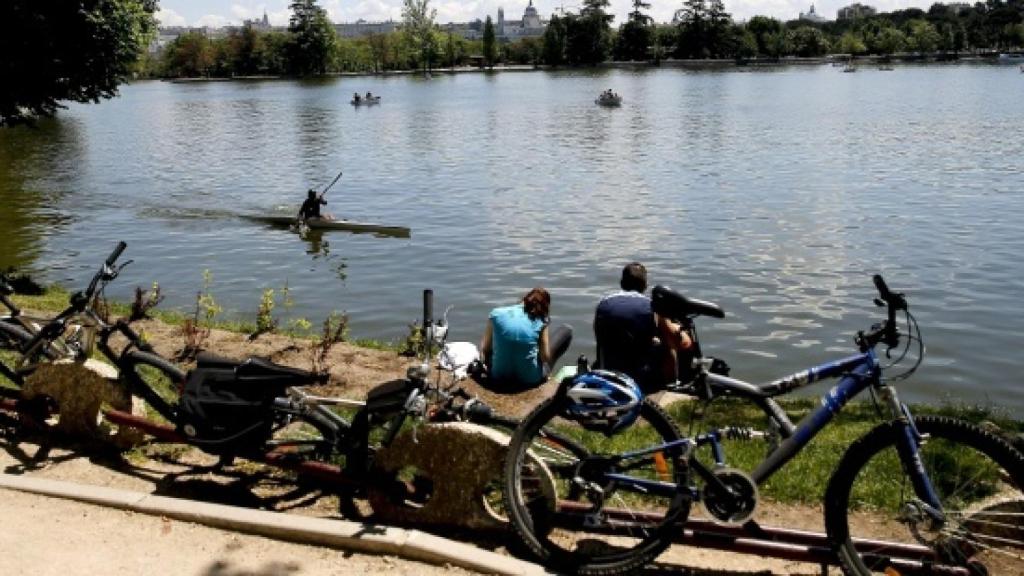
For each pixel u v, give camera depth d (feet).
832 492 13.42
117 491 16.44
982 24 646.74
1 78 48.55
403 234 76.28
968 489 15.60
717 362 14.67
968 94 273.33
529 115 222.07
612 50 588.09
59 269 64.03
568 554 14.21
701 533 14.16
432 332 16.01
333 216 84.53
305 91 377.91
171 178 120.57
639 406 13.99
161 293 56.54
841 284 56.18
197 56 549.95
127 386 19.20
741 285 56.49
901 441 13.08
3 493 16.61
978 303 51.29
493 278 59.93
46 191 107.65
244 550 14.79
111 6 51.37
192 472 18.24
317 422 16.63
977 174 105.19
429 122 207.51
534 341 25.43
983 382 38.96
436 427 15.38
